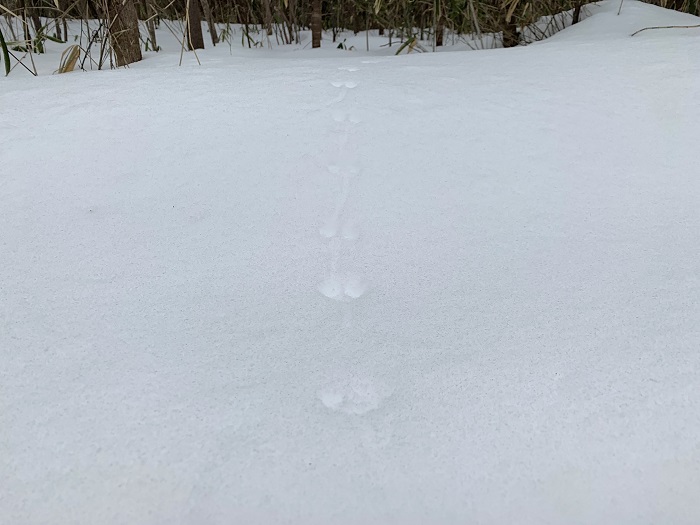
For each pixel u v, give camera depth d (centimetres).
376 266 84
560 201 99
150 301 76
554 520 49
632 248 86
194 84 150
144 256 85
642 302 75
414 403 61
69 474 52
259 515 49
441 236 91
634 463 53
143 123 124
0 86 150
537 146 115
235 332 71
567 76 148
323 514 49
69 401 60
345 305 77
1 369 64
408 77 155
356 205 98
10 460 53
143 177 105
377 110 131
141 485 51
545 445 55
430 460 54
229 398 61
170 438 56
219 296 78
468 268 83
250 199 99
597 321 71
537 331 70
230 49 273
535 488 51
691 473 52
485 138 118
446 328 72
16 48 234
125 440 56
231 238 90
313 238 90
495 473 53
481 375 64
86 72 170
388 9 290
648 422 57
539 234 91
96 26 306
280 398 61
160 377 64
